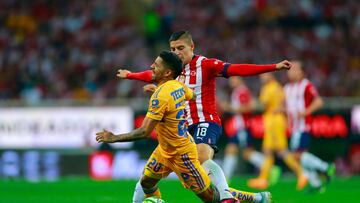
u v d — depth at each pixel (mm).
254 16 79562
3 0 78188
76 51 72562
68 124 54875
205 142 22844
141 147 54344
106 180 49562
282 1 80688
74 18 77375
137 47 75188
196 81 23438
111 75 70562
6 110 55000
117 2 80125
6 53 71688
